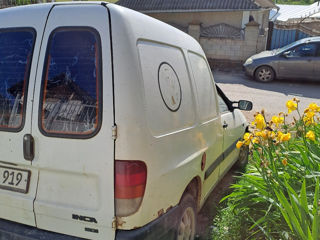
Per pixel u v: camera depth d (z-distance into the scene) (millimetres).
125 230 2035
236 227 3188
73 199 2098
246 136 2895
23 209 2230
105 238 2057
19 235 2207
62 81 2092
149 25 2314
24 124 2164
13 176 2252
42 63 2135
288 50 11844
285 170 3158
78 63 2059
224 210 3537
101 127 1986
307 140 3549
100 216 2037
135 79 2012
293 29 15539
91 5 2094
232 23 16062
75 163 2057
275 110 8656
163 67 2357
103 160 1996
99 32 2018
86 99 2027
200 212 3713
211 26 16156
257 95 10250
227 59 15227
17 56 2219
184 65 2719
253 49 14789
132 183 1984
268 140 2844
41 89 2129
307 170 3100
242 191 3320
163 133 2248
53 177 2133
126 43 2008
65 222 2127
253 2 15297
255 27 14539
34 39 2174
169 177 2312
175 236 2473
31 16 2211
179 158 2461
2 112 2242
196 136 2789
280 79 12562
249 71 12398
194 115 2773
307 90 11148
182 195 2607
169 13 16844
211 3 15891
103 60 1997
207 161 3117
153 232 2158
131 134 1969
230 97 9820
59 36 2109
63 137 2064
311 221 2447
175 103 2443
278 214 2881
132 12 2186
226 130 3844
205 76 3211
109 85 1979
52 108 2102
